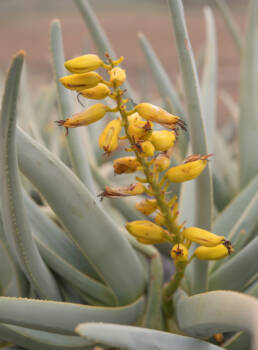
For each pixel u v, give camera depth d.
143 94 1.01
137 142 0.31
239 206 0.51
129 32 3.88
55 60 0.41
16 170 0.31
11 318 0.33
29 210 0.43
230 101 0.90
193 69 0.34
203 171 0.36
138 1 4.82
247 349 0.41
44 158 0.34
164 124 0.31
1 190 0.32
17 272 0.41
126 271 0.40
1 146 0.29
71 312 0.35
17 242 0.34
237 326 0.28
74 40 3.66
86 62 0.30
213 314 0.31
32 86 2.19
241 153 0.64
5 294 0.44
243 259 0.41
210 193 0.37
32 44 3.53
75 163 0.42
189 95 0.35
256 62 0.62
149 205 0.35
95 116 0.31
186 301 0.37
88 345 0.39
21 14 4.43
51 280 0.40
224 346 0.41
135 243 0.42
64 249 0.44
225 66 2.90
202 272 0.40
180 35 0.34
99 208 0.36
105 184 0.58
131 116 0.32
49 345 0.39
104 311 0.38
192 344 0.33
